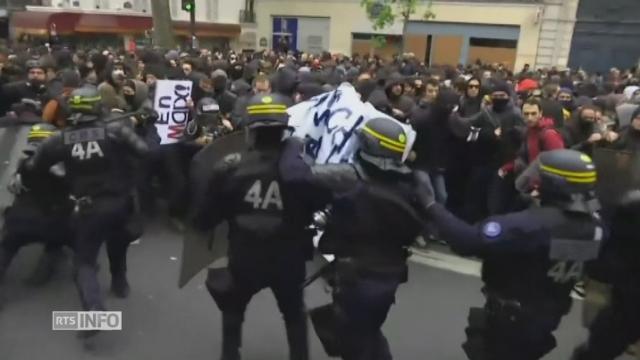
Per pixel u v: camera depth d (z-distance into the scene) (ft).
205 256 12.76
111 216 12.72
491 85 20.98
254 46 101.35
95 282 12.95
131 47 65.92
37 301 14.80
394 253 9.82
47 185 14.07
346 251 9.80
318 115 14.82
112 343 13.09
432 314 14.92
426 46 91.66
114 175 12.73
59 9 78.13
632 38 78.38
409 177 9.65
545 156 8.77
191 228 12.34
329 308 10.53
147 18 83.61
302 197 10.07
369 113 14.51
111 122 12.66
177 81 19.36
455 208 20.90
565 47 82.84
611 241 10.13
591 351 11.27
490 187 19.33
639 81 38.55
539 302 8.92
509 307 9.00
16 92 23.25
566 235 8.53
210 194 10.53
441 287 16.51
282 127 10.12
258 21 101.76
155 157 19.29
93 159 12.35
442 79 25.90
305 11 98.37
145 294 15.44
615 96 23.27
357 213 9.46
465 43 89.04
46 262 15.83
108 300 15.02
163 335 13.53
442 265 18.10
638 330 10.81
